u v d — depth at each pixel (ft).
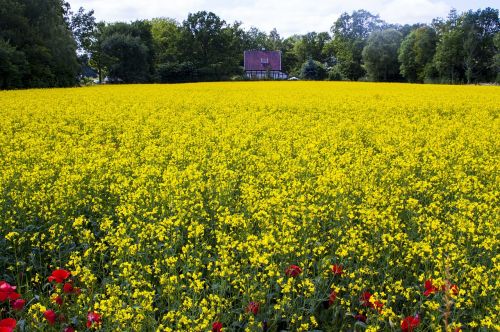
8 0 197.36
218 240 21.91
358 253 21.53
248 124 57.62
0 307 19.86
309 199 27.99
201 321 16.42
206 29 384.47
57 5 222.48
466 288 19.38
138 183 31.58
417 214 26.81
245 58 433.07
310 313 18.56
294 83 172.35
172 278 18.10
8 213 25.46
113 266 22.27
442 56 298.97
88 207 28.89
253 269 20.89
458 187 31.24
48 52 202.28
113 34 317.42
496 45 280.92
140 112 71.67
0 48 174.29
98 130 54.95
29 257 22.68
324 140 48.85
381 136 50.47
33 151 41.98
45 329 16.89
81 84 239.50
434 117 68.28
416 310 18.51
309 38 485.56
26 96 103.09
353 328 18.06
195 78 331.36
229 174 33.76
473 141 46.83
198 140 48.29
